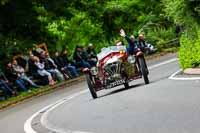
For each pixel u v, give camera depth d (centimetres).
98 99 1556
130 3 4075
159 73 2020
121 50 1688
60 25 3594
